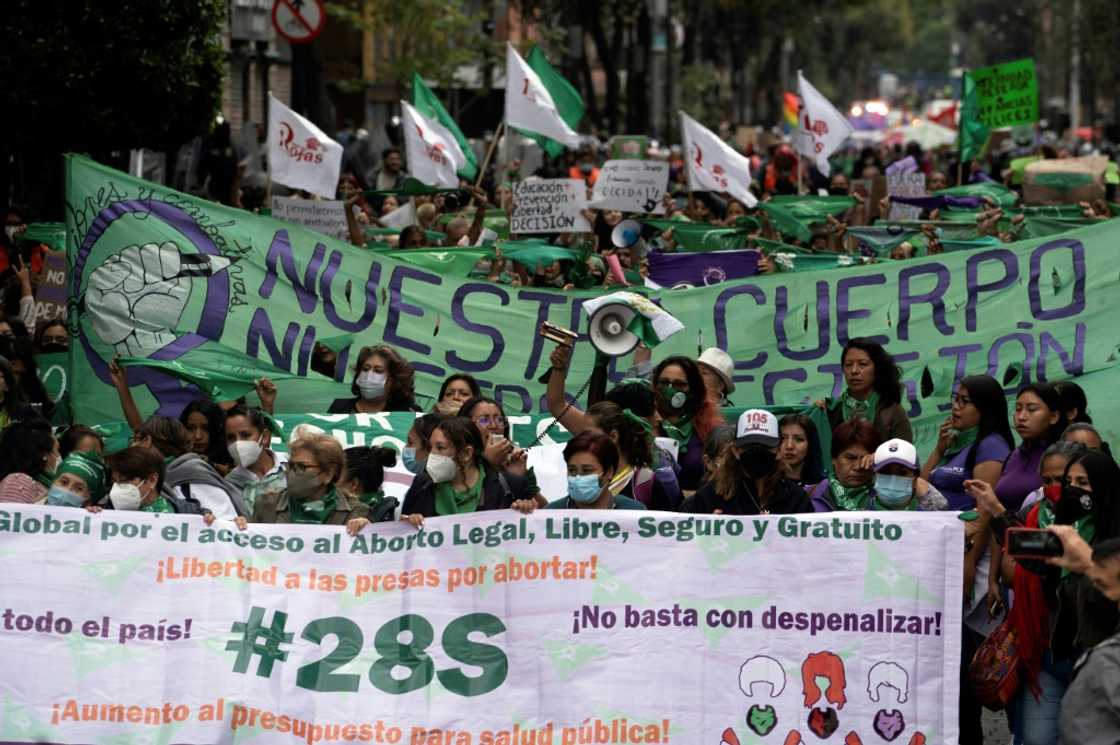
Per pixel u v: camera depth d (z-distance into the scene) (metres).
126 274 22.45
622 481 16.56
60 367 24.73
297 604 14.91
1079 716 12.30
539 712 14.83
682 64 132.12
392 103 90.62
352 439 19.73
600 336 18.45
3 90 34.56
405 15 73.50
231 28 66.75
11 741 14.70
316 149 33.59
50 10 34.62
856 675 14.78
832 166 64.44
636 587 14.86
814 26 188.00
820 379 23.03
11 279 29.69
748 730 14.81
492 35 88.56
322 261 22.81
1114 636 12.34
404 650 14.90
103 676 14.78
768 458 15.42
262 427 17.44
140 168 45.47
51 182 39.09
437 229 38.16
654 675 14.83
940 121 126.44
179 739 14.78
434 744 14.80
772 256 29.22
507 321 23.11
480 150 61.94
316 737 14.81
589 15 102.75
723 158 39.97
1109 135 122.06
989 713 19.16
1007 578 14.91
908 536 14.80
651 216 39.69
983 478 17.56
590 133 107.50
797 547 14.83
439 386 23.05
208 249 22.59
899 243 34.44
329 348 22.70
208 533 14.92
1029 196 44.56
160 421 17.38
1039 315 22.64
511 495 16.03
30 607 14.78
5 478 16.50
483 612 14.91
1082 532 14.44
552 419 20.64
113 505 15.24
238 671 14.84
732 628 14.84
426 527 14.96
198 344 22.45
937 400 22.72
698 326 23.17
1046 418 17.22
